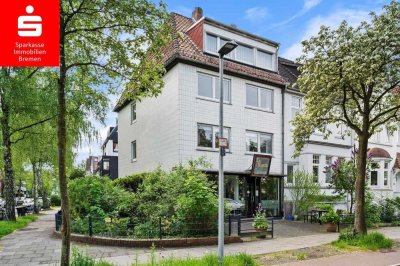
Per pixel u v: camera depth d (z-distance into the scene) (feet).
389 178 98.84
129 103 84.69
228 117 65.21
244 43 70.03
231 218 42.98
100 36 23.72
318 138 78.18
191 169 47.01
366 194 65.26
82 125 58.59
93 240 37.55
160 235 37.17
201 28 65.10
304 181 68.08
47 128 61.98
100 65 24.16
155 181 47.78
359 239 38.75
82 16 22.91
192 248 35.76
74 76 27.45
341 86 40.70
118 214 45.21
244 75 67.36
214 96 64.59
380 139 99.76
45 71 51.52
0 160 67.51
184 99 60.23
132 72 24.66
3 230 47.70
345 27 40.68
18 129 57.72
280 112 73.72
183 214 39.75
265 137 71.56
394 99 47.16
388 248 37.29
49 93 51.98
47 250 35.22
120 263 28.40
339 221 52.37
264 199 69.77
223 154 27.99
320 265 29.17
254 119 69.21
